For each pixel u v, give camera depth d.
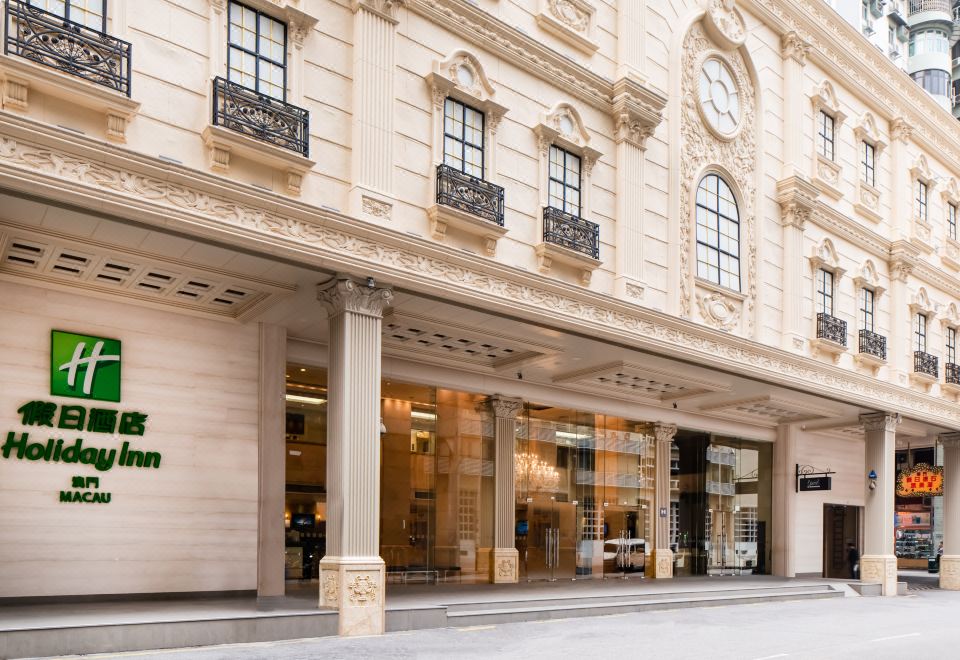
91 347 12.43
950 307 27.23
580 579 20.28
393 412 17.00
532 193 14.60
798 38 21.22
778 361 19.05
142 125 10.12
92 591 12.09
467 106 13.80
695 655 10.06
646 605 15.63
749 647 10.95
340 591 11.09
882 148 24.83
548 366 17.84
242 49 11.18
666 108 17.53
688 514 23.53
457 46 13.69
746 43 19.91
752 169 19.80
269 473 13.87
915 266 25.14
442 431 17.80
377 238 11.81
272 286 12.32
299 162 11.23
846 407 22.59
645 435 22.41
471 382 18.03
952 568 25.97
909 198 25.62
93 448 12.29
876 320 23.61
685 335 16.64
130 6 10.17
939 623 14.96
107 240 10.58
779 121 20.86
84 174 9.36
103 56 9.71
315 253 11.17
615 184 16.19
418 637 11.09
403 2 12.91
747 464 25.55
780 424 25.66
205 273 11.84
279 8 11.44
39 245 10.78
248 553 13.63
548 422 20.23
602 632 12.12
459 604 13.12
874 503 23.14
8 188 8.90
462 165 13.63
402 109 12.77
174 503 12.97
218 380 13.67
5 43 8.98
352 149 12.07
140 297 12.88
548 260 14.55
